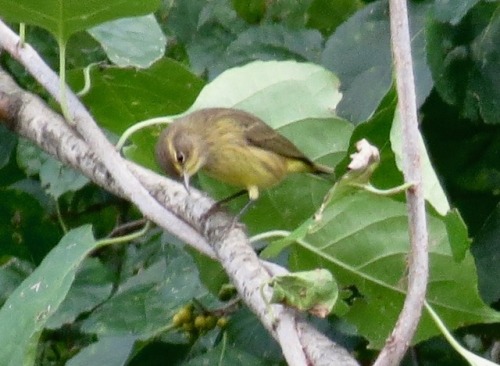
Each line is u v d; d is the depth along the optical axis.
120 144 7.89
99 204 12.84
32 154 11.95
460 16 8.37
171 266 10.00
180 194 7.39
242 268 6.43
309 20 11.13
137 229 12.24
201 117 9.85
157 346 9.81
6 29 8.27
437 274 7.58
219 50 11.44
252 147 9.06
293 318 5.74
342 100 9.33
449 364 9.70
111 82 9.39
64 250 7.25
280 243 6.23
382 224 7.67
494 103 8.88
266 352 9.41
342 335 9.57
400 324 5.43
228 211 7.62
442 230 7.48
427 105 9.51
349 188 5.98
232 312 9.56
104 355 9.91
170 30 11.69
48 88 7.95
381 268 7.81
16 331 6.91
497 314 7.60
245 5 11.30
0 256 11.91
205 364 9.41
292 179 8.84
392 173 7.33
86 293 10.32
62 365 11.72
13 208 11.81
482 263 9.16
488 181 9.40
